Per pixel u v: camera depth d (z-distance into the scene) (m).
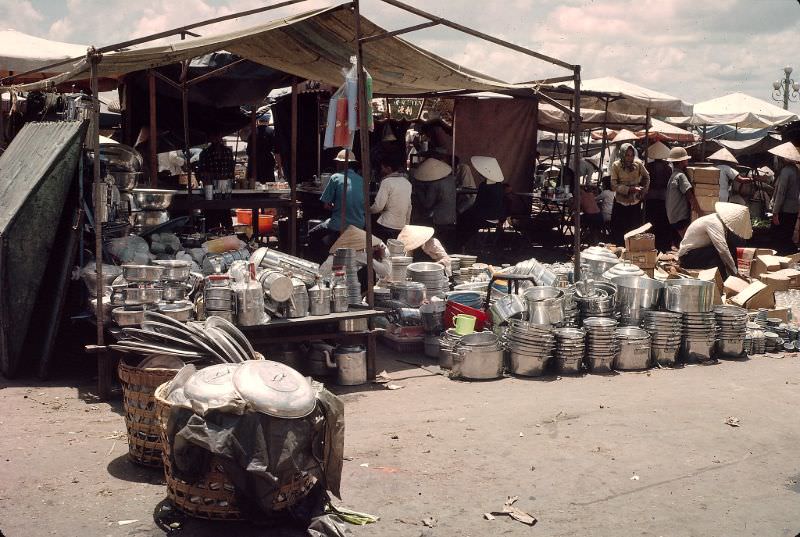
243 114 13.52
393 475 5.21
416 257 11.43
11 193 7.73
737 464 5.61
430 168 14.45
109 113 17.66
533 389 7.40
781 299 11.00
